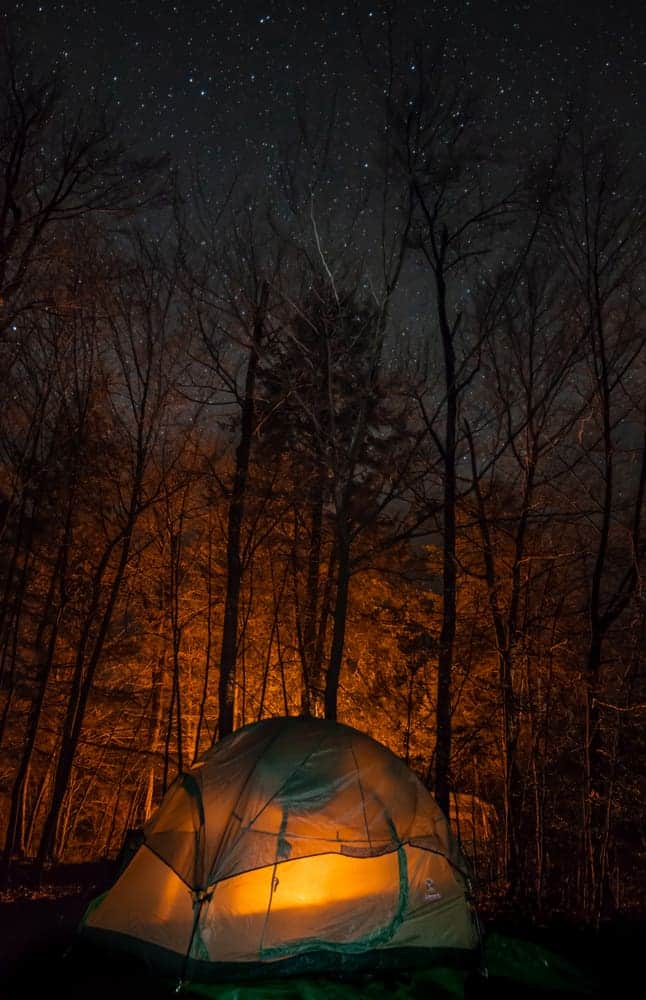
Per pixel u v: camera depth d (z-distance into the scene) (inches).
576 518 553.3
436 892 303.9
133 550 768.9
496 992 271.7
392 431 553.0
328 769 308.8
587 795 484.7
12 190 506.6
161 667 816.9
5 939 316.5
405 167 506.6
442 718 494.3
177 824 306.7
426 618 698.8
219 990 259.8
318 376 509.7
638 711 481.1
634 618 507.2
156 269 641.0
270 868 288.4
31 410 661.3
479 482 588.7
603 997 269.9
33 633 813.9
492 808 617.3
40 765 812.6
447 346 538.0
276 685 795.4
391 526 631.2
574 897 498.6
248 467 697.6
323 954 281.7
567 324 558.3
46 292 565.9
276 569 794.2
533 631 558.3
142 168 536.1
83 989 258.5
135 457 689.0
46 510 716.7
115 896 302.2
